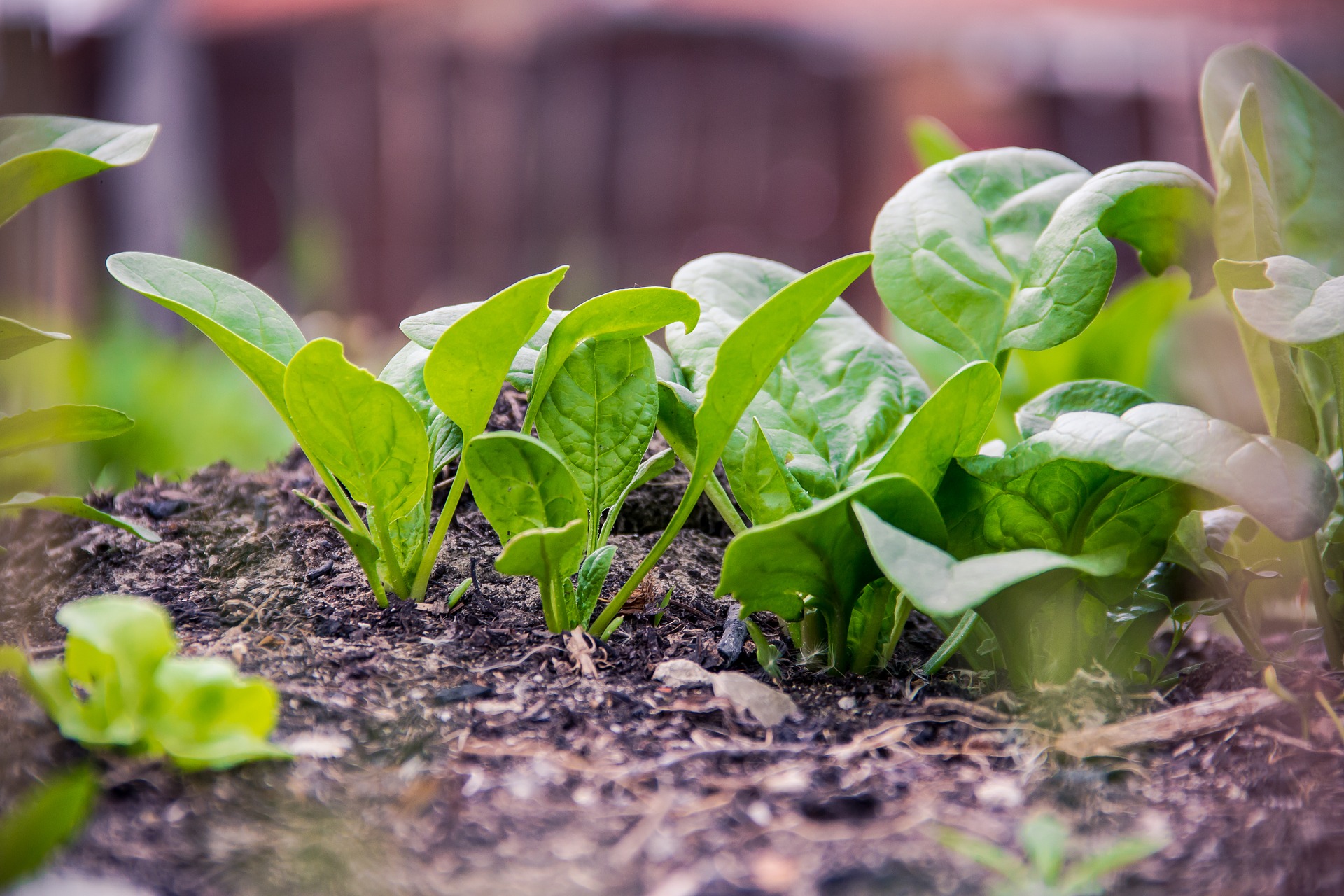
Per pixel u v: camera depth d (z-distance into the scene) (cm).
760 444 87
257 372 86
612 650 88
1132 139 338
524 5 341
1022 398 118
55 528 96
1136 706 86
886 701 86
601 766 81
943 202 91
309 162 362
